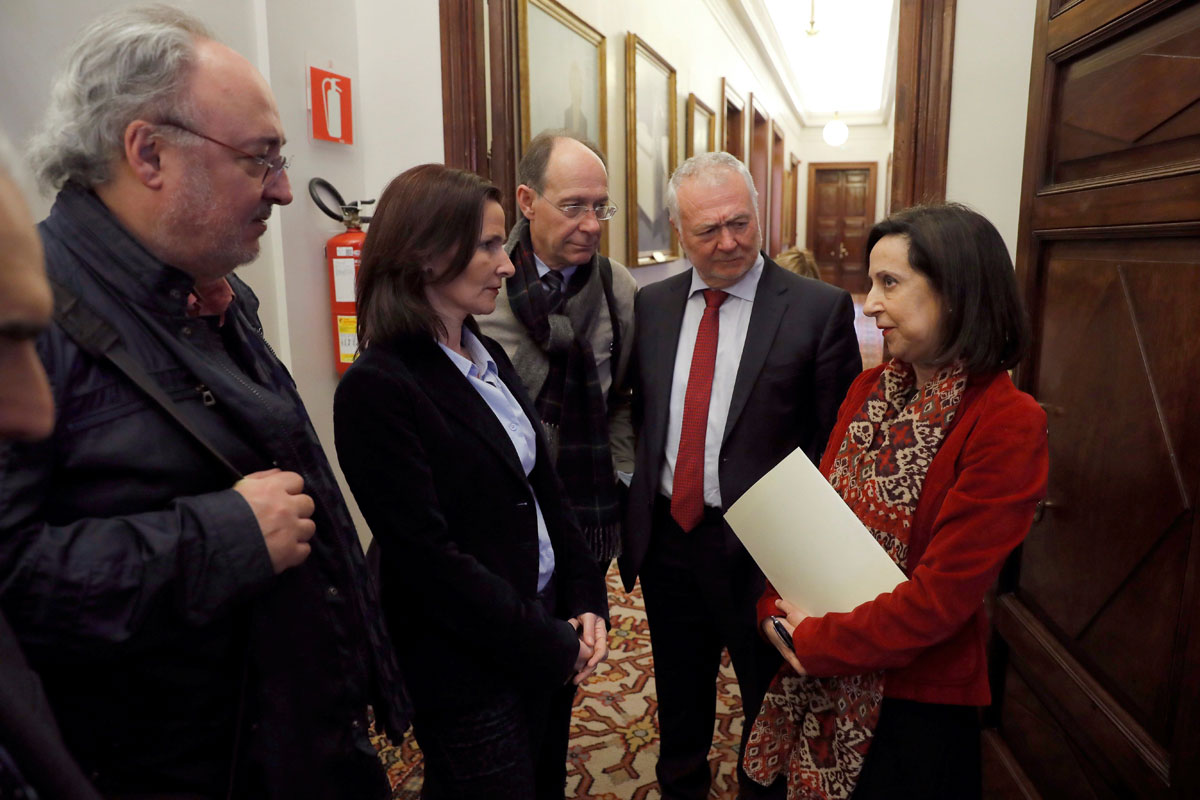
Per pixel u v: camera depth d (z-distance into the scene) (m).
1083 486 1.38
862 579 1.06
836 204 14.72
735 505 1.18
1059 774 1.45
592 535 1.72
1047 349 1.54
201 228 0.87
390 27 2.46
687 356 1.74
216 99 0.84
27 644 0.72
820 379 1.61
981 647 1.07
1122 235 1.25
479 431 1.19
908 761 1.08
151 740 0.85
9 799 0.39
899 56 1.96
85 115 0.82
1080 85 1.42
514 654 1.15
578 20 3.36
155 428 0.82
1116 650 1.25
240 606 0.89
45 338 0.76
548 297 1.74
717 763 2.05
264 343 1.15
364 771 1.01
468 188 1.16
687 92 5.51
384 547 1.14
